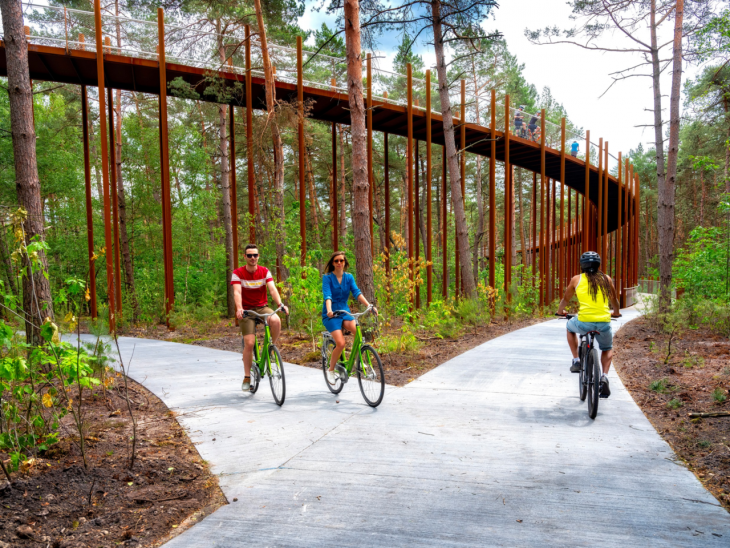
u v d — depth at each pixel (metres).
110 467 3.62
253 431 4.50
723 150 26.28
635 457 3.78
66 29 12.41
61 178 18.44
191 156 18.61
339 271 5.77
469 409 5.18
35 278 5.36
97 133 24.88
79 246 18.22
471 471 3.52
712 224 38.34
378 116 17.42
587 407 5.24
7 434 3.51
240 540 2.62
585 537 2.60
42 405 3.95
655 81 13.27
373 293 9.23
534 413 5.02
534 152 22.16
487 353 8.73
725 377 6.24
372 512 2.91
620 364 7.68
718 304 11.05
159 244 19.41
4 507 2.93
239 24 15.92
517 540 2.58
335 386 5.89
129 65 13.12
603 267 25.53
